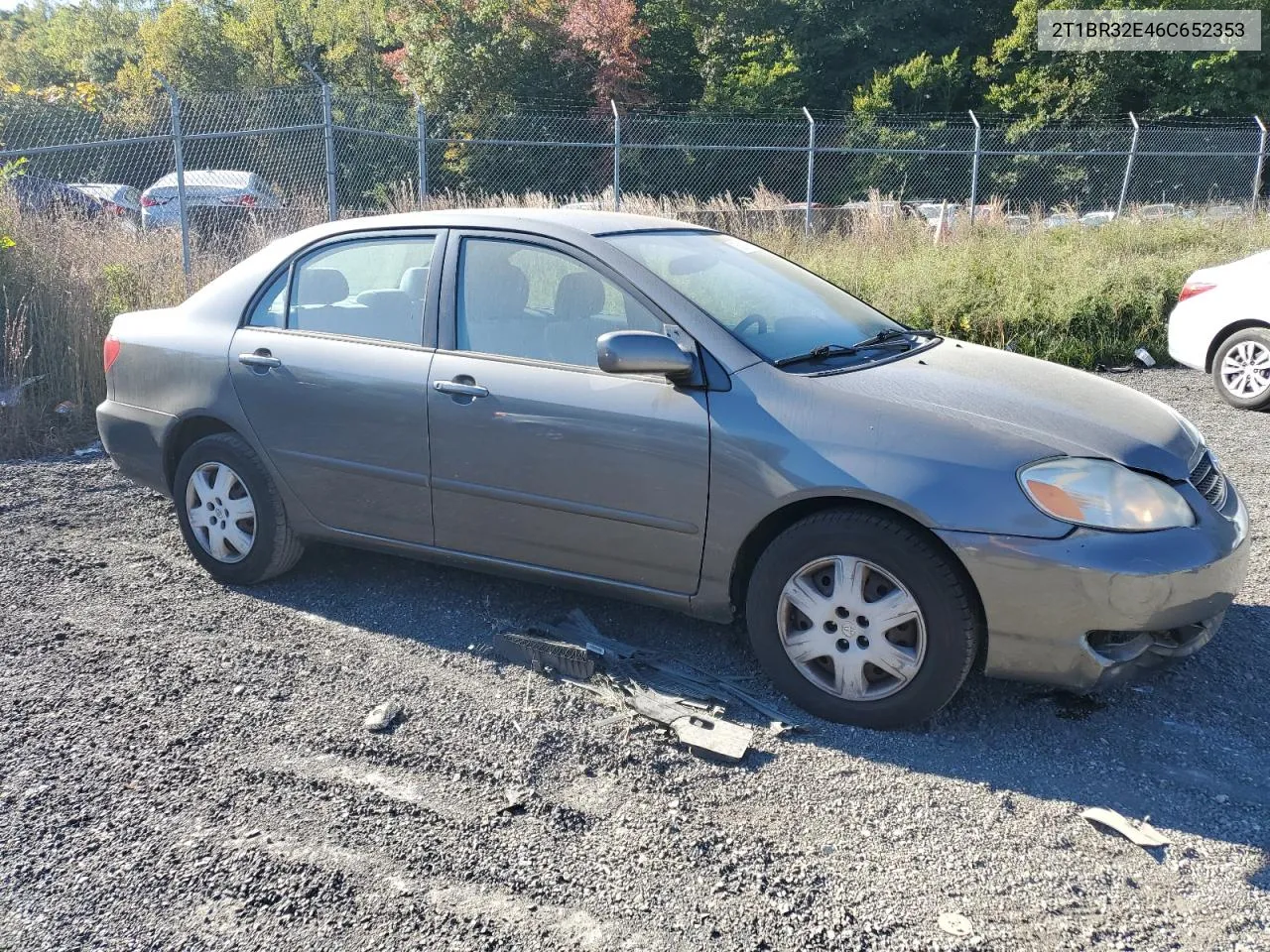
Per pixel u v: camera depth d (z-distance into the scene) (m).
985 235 13.44
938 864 2.71
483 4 32.53
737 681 3.66
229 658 3.87
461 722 3.41
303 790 3.03
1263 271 8.33
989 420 3.28
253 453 4.41
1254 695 3.60
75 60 47.03
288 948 2.41
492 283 3.95
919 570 3.17
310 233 4.46
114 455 4.82
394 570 4.72
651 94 35.94
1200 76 35.12
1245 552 3.36
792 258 12.23
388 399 4.00
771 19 40.78
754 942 2.43
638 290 3.69
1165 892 2.60
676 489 3.50
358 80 40.12
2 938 2.45
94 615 4.26
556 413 3.67
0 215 8.84
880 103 37.62
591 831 2.85
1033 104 36.91
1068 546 3.06
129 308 8.59
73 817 2.90
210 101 13.80
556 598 4.39
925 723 3.40
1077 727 3.38
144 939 2.44
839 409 3.34
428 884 2.63
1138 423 3.44
